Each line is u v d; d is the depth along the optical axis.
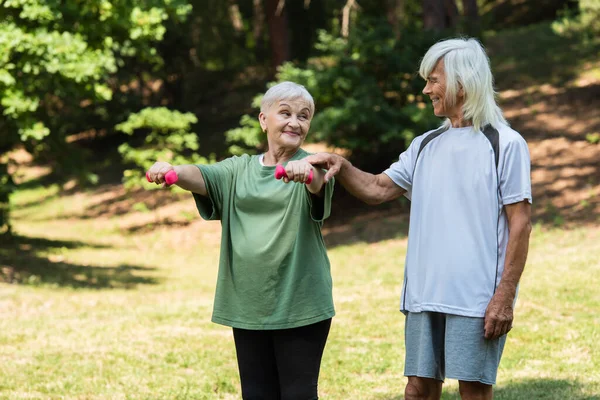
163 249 18.62
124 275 14.19
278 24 23.48
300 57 27.70
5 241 17.88
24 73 12.48
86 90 12.87
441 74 3.31
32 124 12.25
